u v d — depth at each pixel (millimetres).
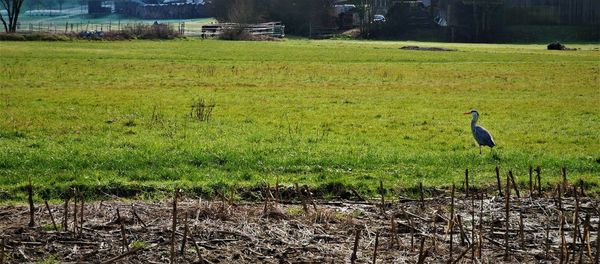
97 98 37844
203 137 26000
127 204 16672
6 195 17625
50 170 19734
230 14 130875
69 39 98562
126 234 14500
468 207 16891
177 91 42188
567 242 14648
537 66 66250
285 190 18250
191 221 15305
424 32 141000
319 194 18438
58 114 31484
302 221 15570
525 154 23984
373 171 20688
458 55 80312
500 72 59656
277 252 13789
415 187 18875
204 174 19797
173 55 72938
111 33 105500
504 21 141000
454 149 25281
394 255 13742
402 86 47812
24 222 15227
